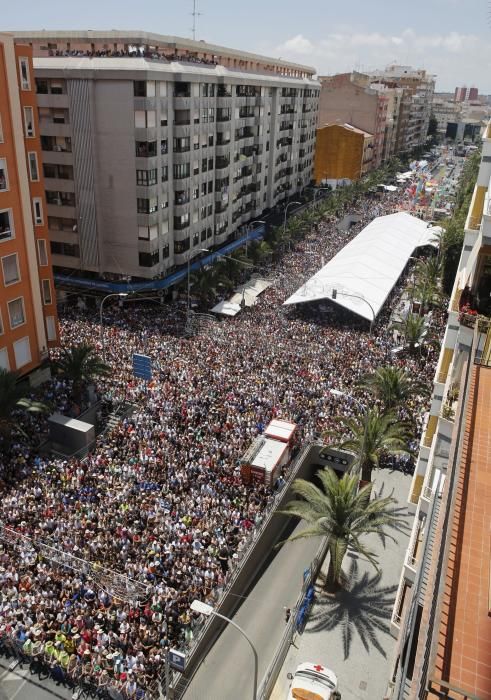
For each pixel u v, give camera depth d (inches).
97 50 2783.0
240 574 1224.8
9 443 1477.6
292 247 3722.9
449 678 355.3
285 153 4266.7
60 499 1291.8
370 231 3897.6
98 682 942.4
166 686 893.8
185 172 2669.8
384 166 6766.7
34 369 1844.2
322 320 2522.1
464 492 503.2
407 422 1524.4
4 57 1562.5
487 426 584.7
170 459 1446.9
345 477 1221.7
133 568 1116.5
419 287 2849.4
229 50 3499.0
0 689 952.3
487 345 695.7
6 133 1610.5
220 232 3196.4
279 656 1059.9
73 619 1013.2
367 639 1122.0
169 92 2456.9
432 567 442.6
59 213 2615.7
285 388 1822.1
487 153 869.2
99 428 1652.3
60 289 2691.9
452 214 4298.7
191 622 1062.4
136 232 2518.5
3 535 1172.5
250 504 1369.3
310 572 1246.9
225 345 2132.1
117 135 2384.4
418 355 2148.1
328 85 6264.8
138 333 2215.8
